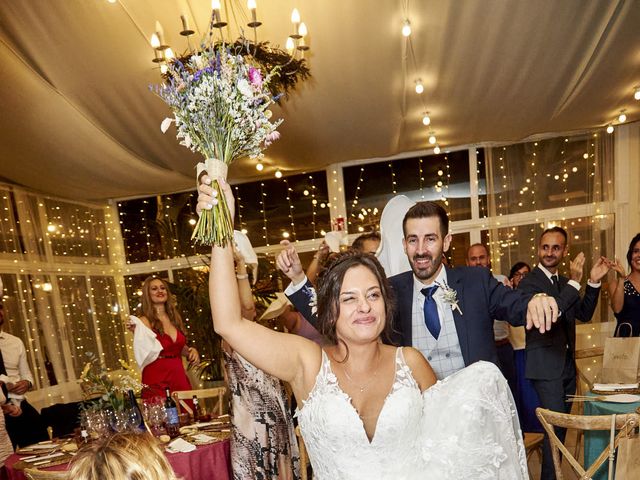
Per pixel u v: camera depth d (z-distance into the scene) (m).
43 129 4.51
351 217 7.58
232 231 1.57
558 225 6.98
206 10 3.30
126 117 4.51
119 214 7.98
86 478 1.12
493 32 3.77
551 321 2.13
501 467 1.71
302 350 1.67
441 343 2.48
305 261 7.73
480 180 7.28
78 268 6.89
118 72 3.81
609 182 6.81
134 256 7.96
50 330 6.03
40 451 3.39
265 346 1.59
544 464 3.48
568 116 5.88
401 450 1.63
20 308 5.64
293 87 3.66
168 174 6.21
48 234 6.36
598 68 4.55
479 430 1.69
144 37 3.48
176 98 1.62
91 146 5.00
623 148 6.74
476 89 4.82
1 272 5.46
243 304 2.98
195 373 7.36
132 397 3.32
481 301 2.43
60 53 3.54
